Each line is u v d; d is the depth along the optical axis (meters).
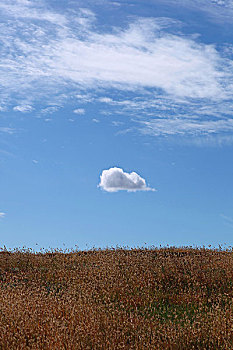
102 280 15.59
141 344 9.34
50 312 10.54
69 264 18.47
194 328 10.21
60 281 15.82
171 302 13.99
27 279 16.00
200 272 16.78
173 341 9.57
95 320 10.30
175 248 22.47
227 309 11.96
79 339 9.13
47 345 8.55
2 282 14.96
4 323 9.55
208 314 11.66
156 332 10.18
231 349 9.13
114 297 14.07
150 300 13.95
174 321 11.71
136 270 17.03
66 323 9.97
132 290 14.74
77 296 13.40
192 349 9.27
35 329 9.46
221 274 16.47
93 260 19.34
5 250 20.83
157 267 17.52
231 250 21.67
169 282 16.00
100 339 9.30
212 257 19.55
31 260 19.02
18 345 8.49
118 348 8.98
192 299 13.99
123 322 10.74
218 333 9.88
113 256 19.83
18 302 11.09
